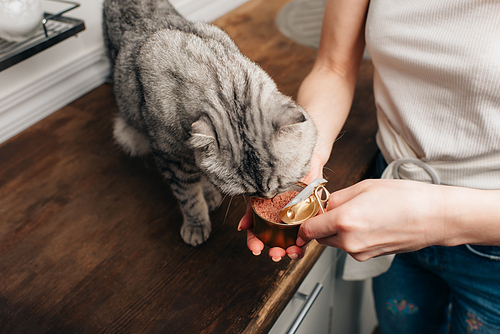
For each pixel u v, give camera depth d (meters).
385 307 0.66
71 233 0.55
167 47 0.56
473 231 0.38
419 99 0.45
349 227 0.37
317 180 0.41
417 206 0.37
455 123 0.43
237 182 0.46
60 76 0.75
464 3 0.39
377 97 0.52
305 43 0.91
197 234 0.53
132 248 0.53
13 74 0.69
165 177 0.59
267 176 0.45
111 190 0.62
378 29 0.47
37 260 0.52
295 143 0.47
